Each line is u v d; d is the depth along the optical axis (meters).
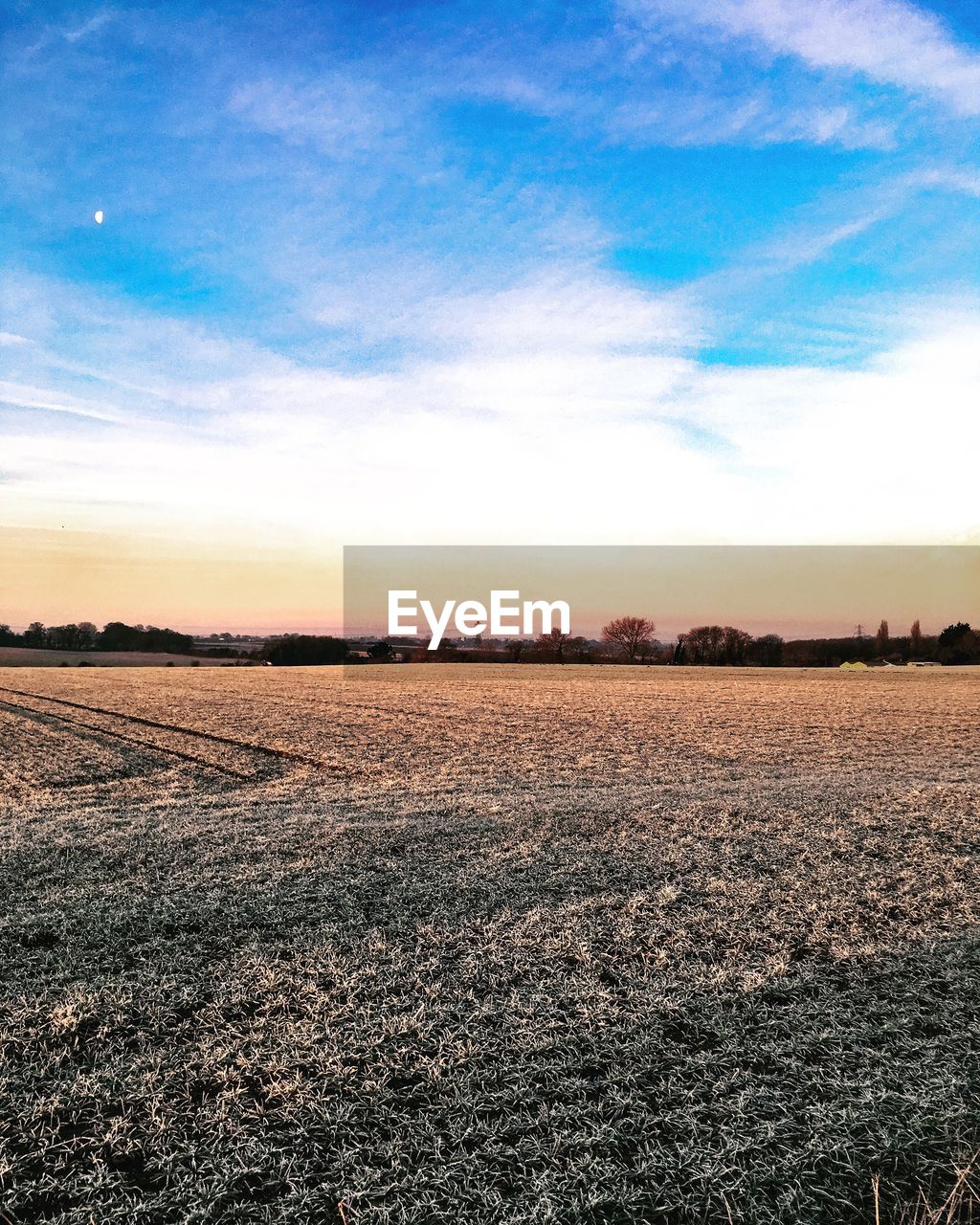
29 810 15.00
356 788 16.95
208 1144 4.54
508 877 9.86
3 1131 4.68
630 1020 5.96
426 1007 6.22
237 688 48.62
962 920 8.27
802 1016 6.04
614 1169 4.26
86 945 7.62
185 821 13.45
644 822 12.89
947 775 18.36
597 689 47.94
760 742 24.70
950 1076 5.11
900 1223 3.90
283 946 7.59
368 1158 4.41
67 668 74.81
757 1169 4.27
